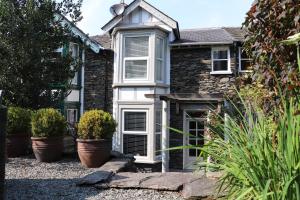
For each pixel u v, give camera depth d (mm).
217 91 13039
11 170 6777
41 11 9906
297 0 2758
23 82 9875
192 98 11383
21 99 9852
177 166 13383
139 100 13141
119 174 5879
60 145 7941
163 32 13461
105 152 7242
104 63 14062
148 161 12875
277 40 2912
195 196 4250
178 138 13453
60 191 5117
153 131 12930
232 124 2680
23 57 9578
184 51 13586
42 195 4910
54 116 7832
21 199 4699
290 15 2881
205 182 4672
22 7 9789
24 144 8562
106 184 5227
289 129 2010
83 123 7285
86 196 4820
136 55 13250
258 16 3246
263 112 2959
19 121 8352
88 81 14227
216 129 3053
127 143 13352
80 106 14180
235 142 2451
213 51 13312
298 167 1905
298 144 1980
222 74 13039
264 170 2090
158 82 13141
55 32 10281
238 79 3928
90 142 7141
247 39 3588
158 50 13328
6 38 9570
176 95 11617
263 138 2232
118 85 13375
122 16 13859
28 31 9633
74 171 6766
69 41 10664
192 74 13406
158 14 13516
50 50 10227
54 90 11094
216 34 14125
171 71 13656
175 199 4512
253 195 2182
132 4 13812
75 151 8938
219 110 5910
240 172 2238
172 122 13570
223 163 2777
